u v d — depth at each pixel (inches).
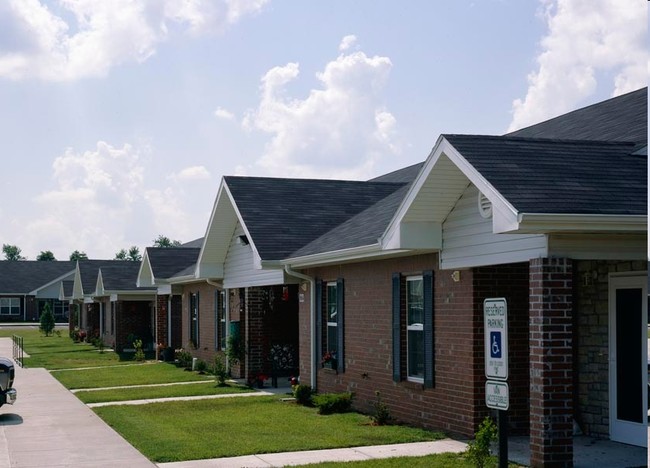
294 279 794.2
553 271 411.5
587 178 424.8
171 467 452.8
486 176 415.2
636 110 601.3
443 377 540.4
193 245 1588.3
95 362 1342.3
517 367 520.7
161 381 966.4
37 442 550.0
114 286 1561.3
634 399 470.0
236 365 971.9
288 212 853.2
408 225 522.3
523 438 510.3
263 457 470.6
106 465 466.3
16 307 3508.9
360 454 470.9
